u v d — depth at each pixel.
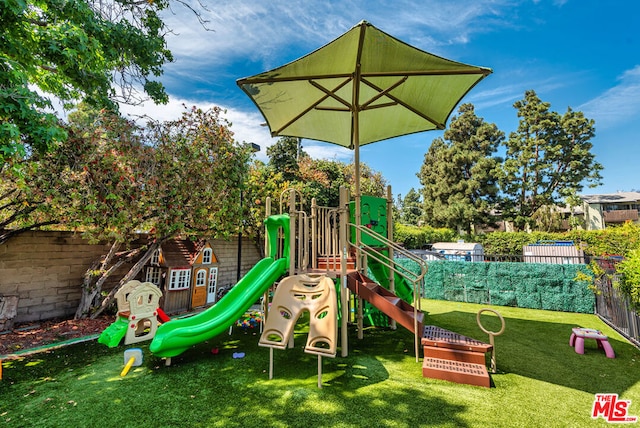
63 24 4.37
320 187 13.87
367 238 5.39
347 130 6.76
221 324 3.93
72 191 4.66
